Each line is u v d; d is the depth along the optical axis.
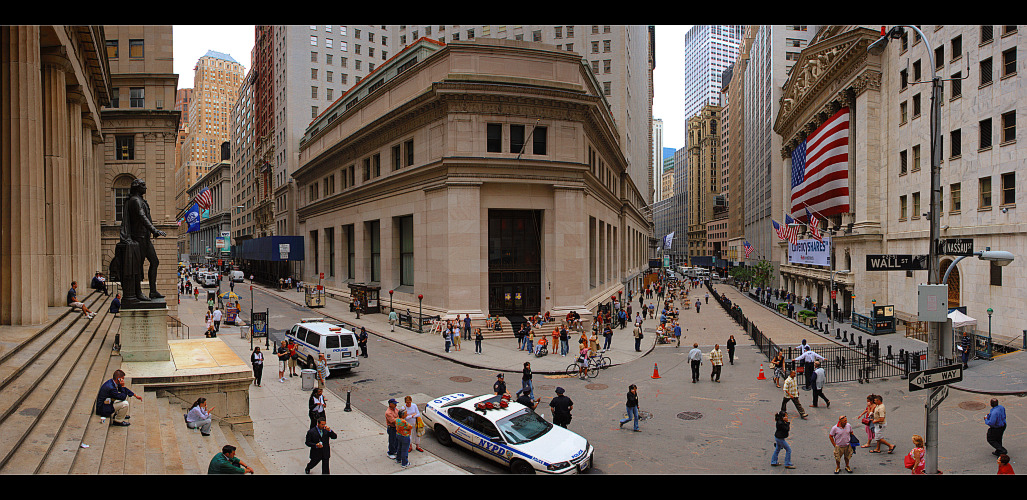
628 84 72.00
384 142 42.84
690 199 187.88
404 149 40.06
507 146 35.00
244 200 115.88
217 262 118.75
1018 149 28.70
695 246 182.88
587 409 18.80
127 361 15.52
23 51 15.01
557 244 35.75
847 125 46.50
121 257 15.57
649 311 49.56
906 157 39.16
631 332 37.34
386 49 85.06
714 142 181.38
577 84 36.47
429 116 36.41
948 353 11.55
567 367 24.86
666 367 26.25
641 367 26.27
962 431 15.96
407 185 39.28
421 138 37.44
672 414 18.19
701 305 60.44
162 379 13.75
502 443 13.15
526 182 35.06
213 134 192.38
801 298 60.03
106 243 41.09
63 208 19.23
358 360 25.91
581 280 36.53
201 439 12.06
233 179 129.25
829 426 16.83
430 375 23.56
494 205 35.16
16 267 14.98
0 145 15.04
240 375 14.48
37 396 10.35
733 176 131.62
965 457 13.76
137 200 15.91
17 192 14.98
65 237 19.36
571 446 12.91
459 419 14.50
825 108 50.22
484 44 35.44
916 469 12.31
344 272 53.59
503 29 72.69
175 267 42.31
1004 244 29.36
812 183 53.72
